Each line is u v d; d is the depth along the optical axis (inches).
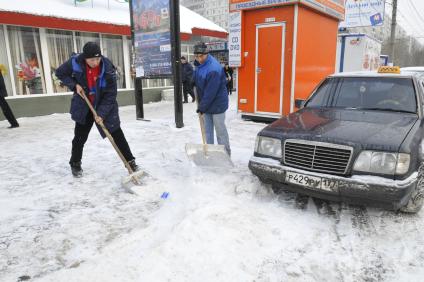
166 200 142.8
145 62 312.7
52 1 401.7
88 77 153.3
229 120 340.5
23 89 378.3
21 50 372.5
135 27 311.6
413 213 129.3
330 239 113.0
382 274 95.9
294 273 95.9
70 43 414.9
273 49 303.7
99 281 89.7
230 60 331.6
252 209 130.6
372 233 116.8
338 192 119.3
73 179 172.1
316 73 333.4
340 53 497.0
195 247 104.1
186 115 374.6
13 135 281.7
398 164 112.5
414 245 109.3
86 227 122.3
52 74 402.0
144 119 341.4
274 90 310.3
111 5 479.2
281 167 131.3
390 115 146.9
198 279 91.5
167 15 280.7
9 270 98.0
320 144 123.0
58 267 99.6
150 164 192.1
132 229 120.6
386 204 114.9
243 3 309.4
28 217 130.8
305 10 294.7
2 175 179.5
